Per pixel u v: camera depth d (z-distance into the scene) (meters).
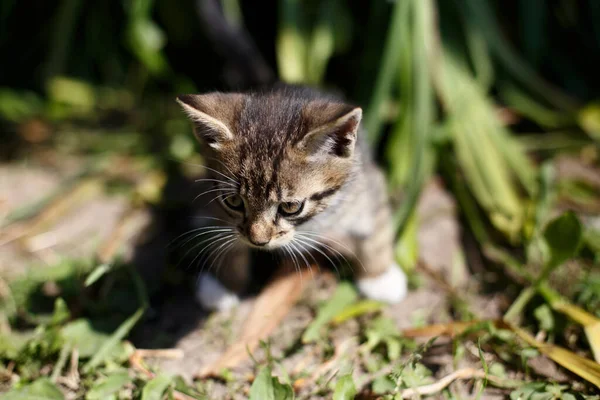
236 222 0.53
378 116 0.63
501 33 0.72
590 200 0.62
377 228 0.56
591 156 0.67
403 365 0.51
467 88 0.68
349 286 0.57
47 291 0.57
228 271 0.56
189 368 0.53
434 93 0.68
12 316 0.55
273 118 0.52
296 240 0.53
